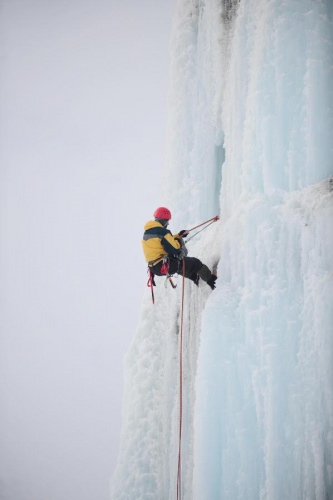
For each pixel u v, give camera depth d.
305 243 13.59
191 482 17.20
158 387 20.09
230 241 15.77
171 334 19.77
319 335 12.85
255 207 14.79
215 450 14.85
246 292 14.83
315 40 14.44
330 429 12.55
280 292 13.98
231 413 14.76
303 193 14.12
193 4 19.98
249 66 16.38
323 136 14.14
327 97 14.21
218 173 19.03
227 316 15.19
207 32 19.06
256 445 14.27
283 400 13.50
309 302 13.30
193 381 17.59
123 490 20.09
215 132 18.80
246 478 14.25
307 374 13.15
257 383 14.17
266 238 14.45
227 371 14.96
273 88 15.03
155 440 19.73
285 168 14.72
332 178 13.64
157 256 16.70
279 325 13.86
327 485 12.57
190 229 17.59
